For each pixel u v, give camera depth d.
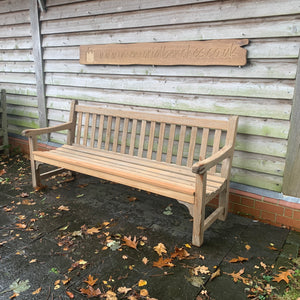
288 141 2.71
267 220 2.94
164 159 3.55
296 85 2.58
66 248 2.48
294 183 2.75
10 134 5.27
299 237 2.69
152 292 2.01
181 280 2.13
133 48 3.41
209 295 2.00
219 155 2.56
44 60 4.35
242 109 2.93
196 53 3.01
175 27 3.12
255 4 2.65
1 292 2.00
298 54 2.54
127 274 2.18
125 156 3.46
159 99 3.43
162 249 2.46
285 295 2.00
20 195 3.49
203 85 3.09
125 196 3.51
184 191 2.44
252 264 2.32
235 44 2.78
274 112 2.76
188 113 3.28
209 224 2.63
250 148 2.95
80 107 3.83
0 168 4.41
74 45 3.96
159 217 3.03
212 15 2.87
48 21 4.12
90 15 3.69
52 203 3.30
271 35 2.62
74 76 4.09
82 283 2.08
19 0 4.38
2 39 4.86
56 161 3.30
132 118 3.41
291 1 2.49
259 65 2.76
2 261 2.31
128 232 2.74
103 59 3.69
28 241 2.58
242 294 2.01
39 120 4.68
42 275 2.16
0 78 5.16
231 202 3.13
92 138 3.76
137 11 3.32
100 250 2.46
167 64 3.21
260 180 2.97
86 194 3.55
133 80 3.56
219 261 2.35
